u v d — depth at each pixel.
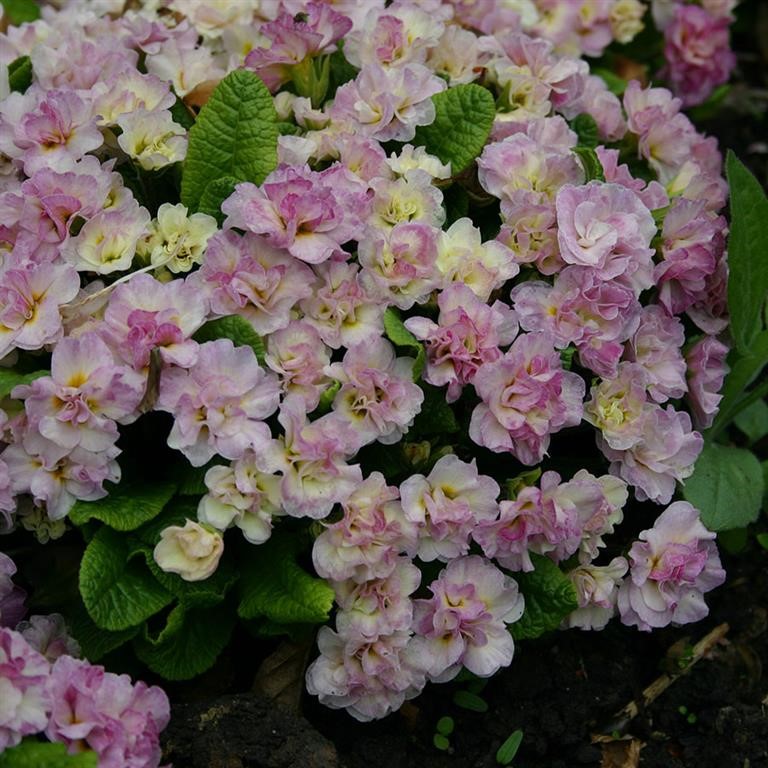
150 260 0.47
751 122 0.80
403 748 0.49
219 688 0.49
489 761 0.50
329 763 0.46
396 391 0.45
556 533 0.46
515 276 0.49
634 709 0.53
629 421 0.48
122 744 0.41
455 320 0.46
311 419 0.46
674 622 0.50
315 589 0.44
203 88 0.53
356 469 0.45
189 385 0.44
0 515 0.46
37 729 0.41
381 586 0.46
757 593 0.58
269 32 0.51
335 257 0.46
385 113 0.50
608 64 0.69
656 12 0.68
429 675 0.47
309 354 0.45
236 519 0.44
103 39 0.53
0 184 0.50
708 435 0.56
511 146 0.50
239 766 0.45
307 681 0.46
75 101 0.49
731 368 0.55
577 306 0.47
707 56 0.69
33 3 0.62
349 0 0.54
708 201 0.55
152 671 0.48
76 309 0.45
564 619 0.49
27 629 0.46
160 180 0.52
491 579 0.46
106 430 0.44
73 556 0.49
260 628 0.47
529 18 0.60
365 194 0.47
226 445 0.43
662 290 0.51
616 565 0.48
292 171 0.46
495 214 0.52
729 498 0.53
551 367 0.46
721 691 0.53
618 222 0.48
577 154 0.51
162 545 0.44
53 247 0.47
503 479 0.49
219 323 0.45
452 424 0.47
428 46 0.53
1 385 0.44
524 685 0.51
